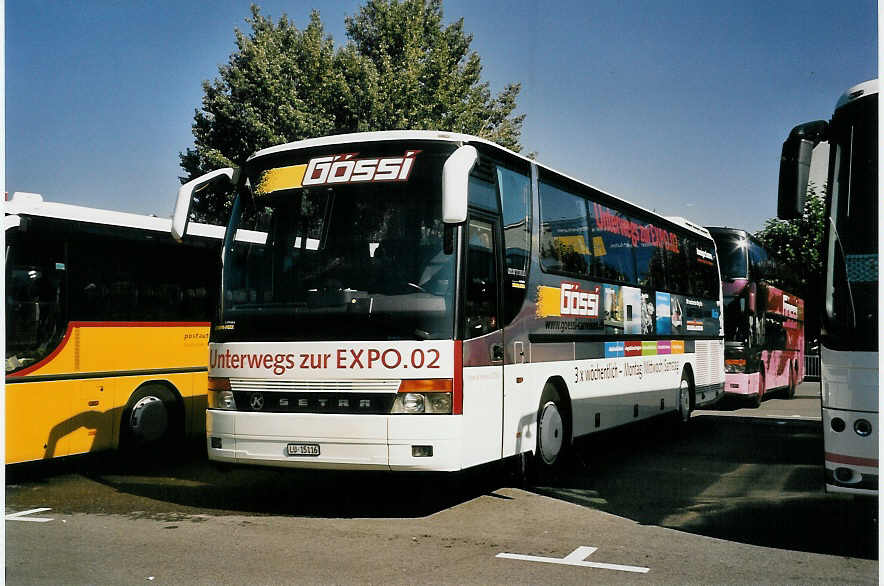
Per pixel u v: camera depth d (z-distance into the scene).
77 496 8.91
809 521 7.67
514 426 8.48
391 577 5.82
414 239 7.63
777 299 22.30
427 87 30.33
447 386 7.32
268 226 8.15
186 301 11.59
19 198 9.85
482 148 8.34
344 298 7.57
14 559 6.31
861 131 6.73
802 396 25.00
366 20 32.47
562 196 10.17
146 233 11.12
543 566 6.12
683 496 8.87
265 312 7.81
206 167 27.77
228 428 7.80
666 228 14.14
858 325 6.36
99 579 5.79
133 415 10.69
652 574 5.92
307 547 6.67
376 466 7.27
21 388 9.47
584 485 9.48
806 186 6.69
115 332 10.56
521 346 8.73
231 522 7.59
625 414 11.74
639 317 12.48
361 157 8.05
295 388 7.56
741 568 6.08
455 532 7.21
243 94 27.66
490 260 8.23
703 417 17.70
